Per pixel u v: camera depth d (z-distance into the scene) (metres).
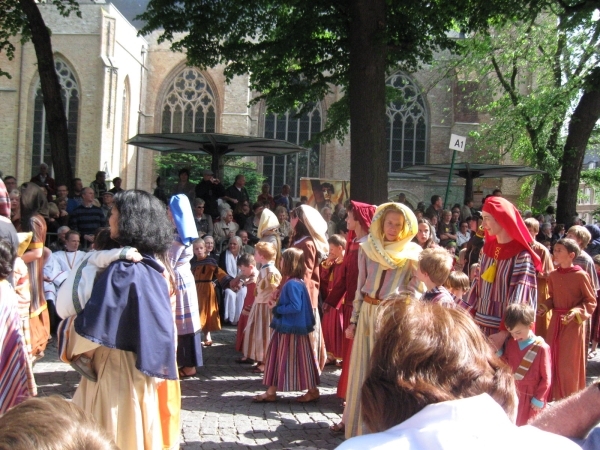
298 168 37.38
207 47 17.19
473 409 1.32
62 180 16.05
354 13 13.41
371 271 4.92
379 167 13.15
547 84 23.89
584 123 18.91
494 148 29.25
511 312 4.49
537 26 22.41
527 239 4.72
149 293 3.16
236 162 33.47
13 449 1.27
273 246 7.75
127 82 35.91
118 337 3.02
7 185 11.38
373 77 13.19
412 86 36.75
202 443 5.13
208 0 16.02
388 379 1.42
